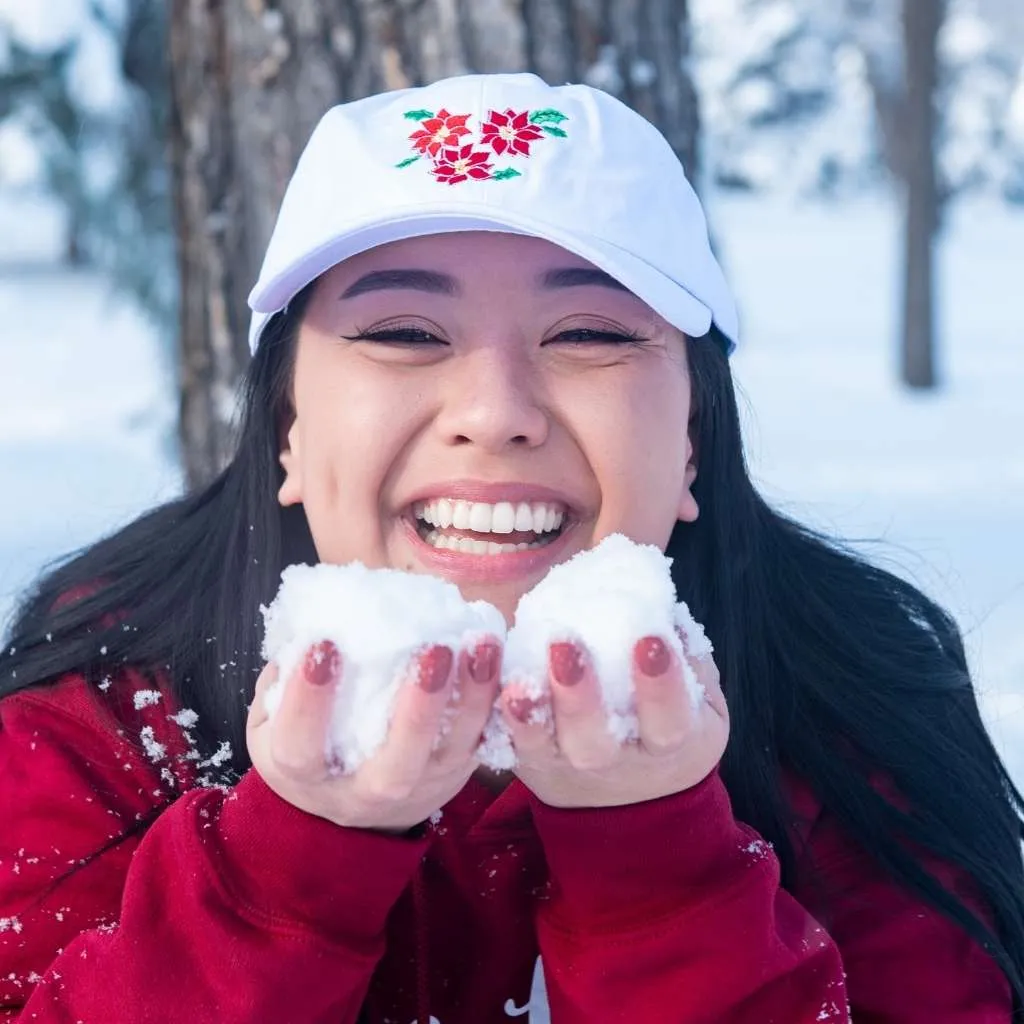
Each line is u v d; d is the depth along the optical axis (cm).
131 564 214
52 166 965
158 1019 136
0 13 1001
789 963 149
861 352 1905
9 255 2956
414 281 163
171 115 314
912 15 1552
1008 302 2520
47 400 1521
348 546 170
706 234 191
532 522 165
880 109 2059
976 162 3966
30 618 222
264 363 191
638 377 166
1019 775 329
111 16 1010
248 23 288
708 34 3894
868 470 998
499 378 160
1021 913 195
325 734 126
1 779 174
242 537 196
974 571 642
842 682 199
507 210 162
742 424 208
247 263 297
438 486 162
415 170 167
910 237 1557
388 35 279
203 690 186
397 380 164
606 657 128
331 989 139
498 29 275
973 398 1494
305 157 187
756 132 3988
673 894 146
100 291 2589
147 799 172
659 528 171
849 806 187
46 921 160
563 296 163
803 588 209
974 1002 177
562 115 175
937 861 190
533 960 174
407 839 141
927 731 198
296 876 138
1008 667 457
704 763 143
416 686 120
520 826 168
